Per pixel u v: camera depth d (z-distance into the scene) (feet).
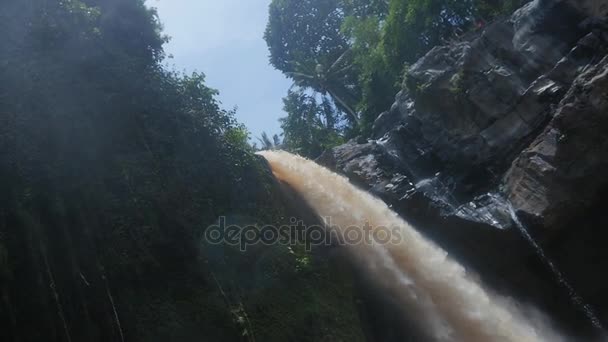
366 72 110.22
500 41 65.41
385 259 52.60
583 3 59.67
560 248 57.21
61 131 35.22
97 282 30.45
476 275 59.88
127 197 35.53
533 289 58.90
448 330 49.42
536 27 63.00
